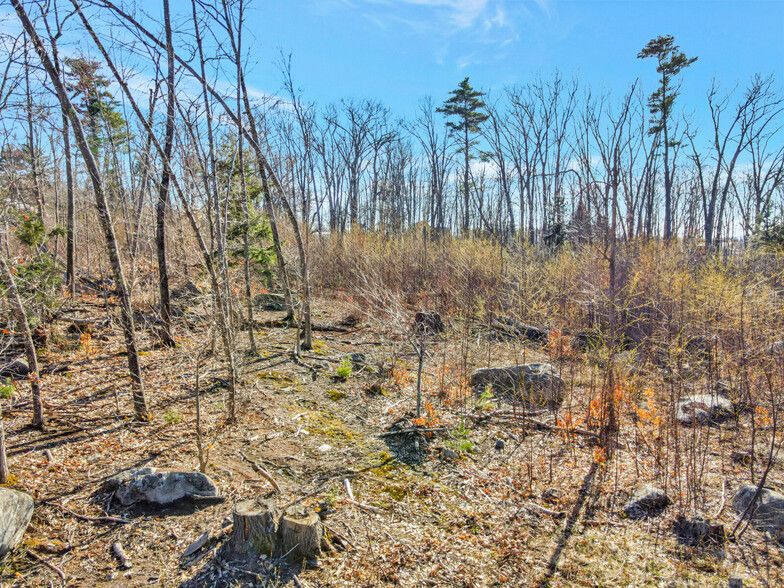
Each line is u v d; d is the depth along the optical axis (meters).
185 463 4.81
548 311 11.52
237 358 6.44
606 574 3.62
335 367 8.14
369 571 3.55
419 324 9.78
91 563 3.50
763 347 7.16
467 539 4.04
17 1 4.34
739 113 20.33
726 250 13.77
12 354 6.84
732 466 5.04
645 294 9.66
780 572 3.49
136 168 8.83
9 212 7.59
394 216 28.83
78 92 5.92
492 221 31.30
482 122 29.50
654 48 22.61
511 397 7.05
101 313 9.47
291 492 4.51
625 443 5.61
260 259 11.70
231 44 7.32
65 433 5.18
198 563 3.52
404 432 5.89
